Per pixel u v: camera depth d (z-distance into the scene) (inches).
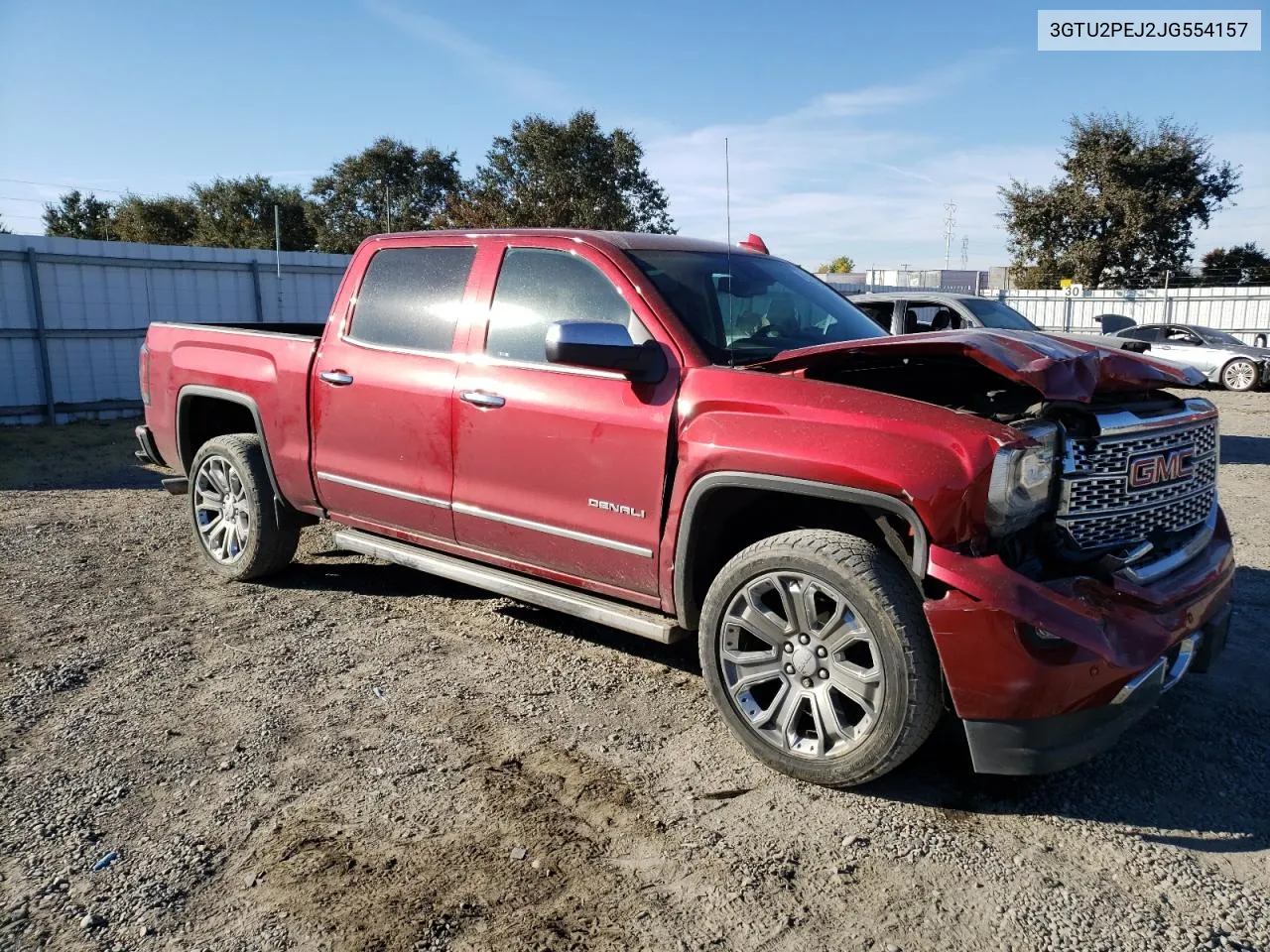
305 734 138.8
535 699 151.2
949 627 109.5
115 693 153.3
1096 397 131.6
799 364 131.2
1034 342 125.8
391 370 172.9
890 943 93.4
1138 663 111.1
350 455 181.3
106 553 242.1
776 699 126.0
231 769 128.5
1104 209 1515.7
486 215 1307.8
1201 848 110.2
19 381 505.4
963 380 137.6
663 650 173.6
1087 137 1531.7
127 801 120.2
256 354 200.1
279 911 98.3
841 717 122.0
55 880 103.7
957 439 111.6
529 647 174.6
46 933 95.0
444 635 180.7
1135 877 104.3
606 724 142.3
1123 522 124.9
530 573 160.1
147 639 178.1
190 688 155.3
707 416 130.1
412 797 120.9
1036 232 1587.1
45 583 214.5
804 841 111.2
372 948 92.5
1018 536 117.2
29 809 118.0
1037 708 108.7
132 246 536.7
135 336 546.0
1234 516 285.0
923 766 130.0
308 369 188.1
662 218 1368.1
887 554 118.0
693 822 115.3
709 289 153.1
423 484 169.0
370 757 131.8
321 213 1754.4
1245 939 93.7
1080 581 115.3
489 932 94.9
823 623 122.3
